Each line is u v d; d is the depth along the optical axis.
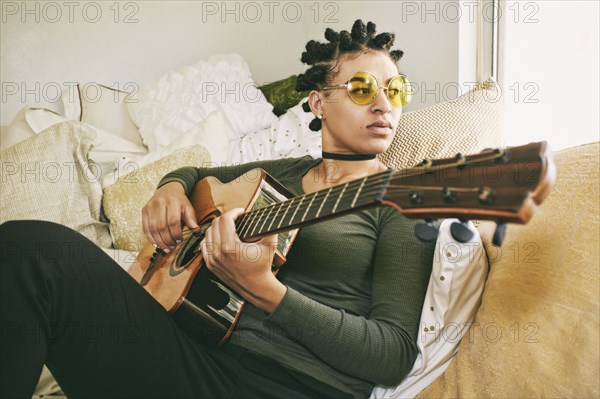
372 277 1.20
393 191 0.81
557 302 0.93
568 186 1.03
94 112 2.48
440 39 2.08
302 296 1.06
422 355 1.10
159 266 1.28
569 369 0.86
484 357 1.01
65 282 0.96
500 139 1.66
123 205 1.93
